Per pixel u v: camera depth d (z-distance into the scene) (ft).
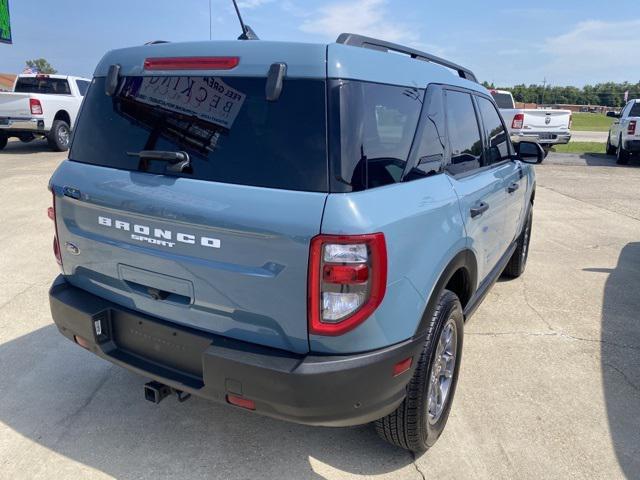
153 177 7.77
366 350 7.07
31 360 11.94
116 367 11.75
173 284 7.77
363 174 6.94
